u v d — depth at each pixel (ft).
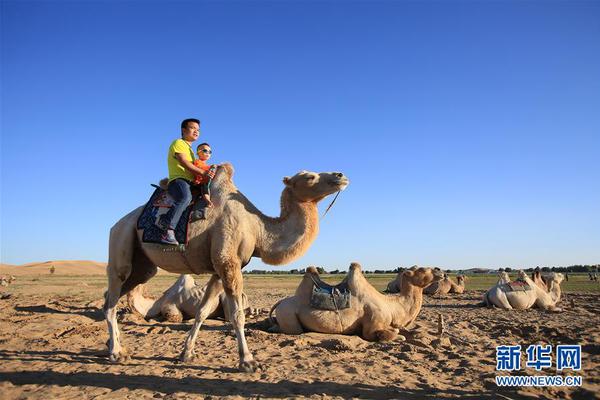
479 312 48.65
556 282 56.24
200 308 22.76
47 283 125.49
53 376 19.07
